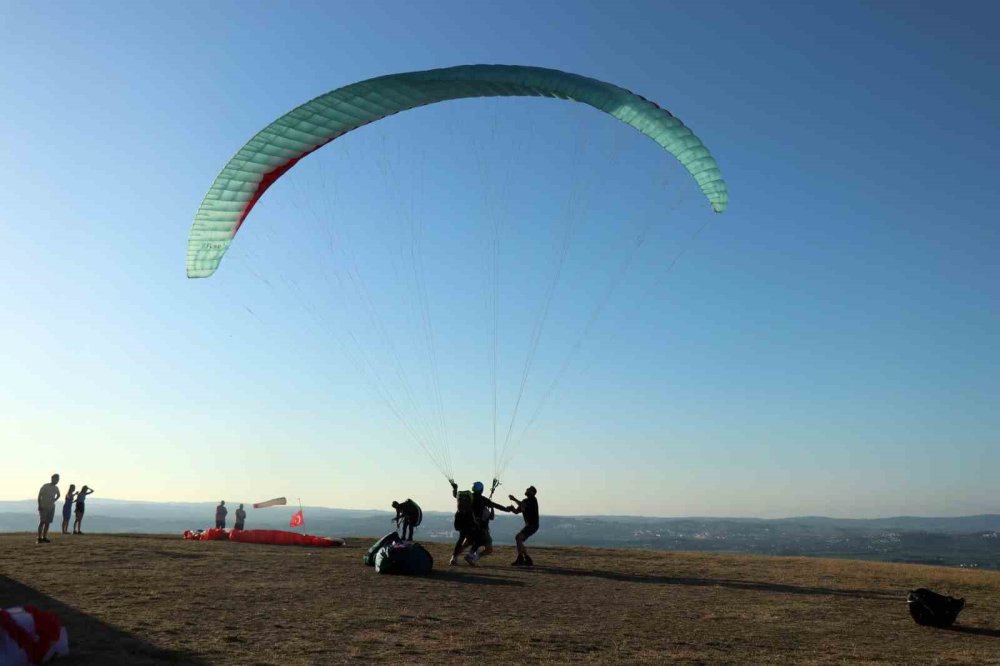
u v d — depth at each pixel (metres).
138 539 25.28
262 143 20.17
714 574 19.88
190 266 21.42
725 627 12.57
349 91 19.50
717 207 19.72
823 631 12.56
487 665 9.21
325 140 21.05
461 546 19.58
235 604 12.47
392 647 9.93
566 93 19.00
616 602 14.65
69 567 16.16
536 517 20.27
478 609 13.09
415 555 17.16
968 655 11.00
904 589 17.89
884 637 12.27
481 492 19.81
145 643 9.45
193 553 20.02
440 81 19.27
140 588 13.63
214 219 21.02
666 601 15.03
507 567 19.61
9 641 8.07
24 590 12.97
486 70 19.19
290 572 16.77
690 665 9.77
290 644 9.83
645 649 10.59
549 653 10.03
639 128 19.36
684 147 19.33
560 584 16.72
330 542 24.69
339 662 9.03
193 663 8.72
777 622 13.22
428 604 13.30
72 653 8.81
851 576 19.98
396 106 20.44
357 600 13.37
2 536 26.44
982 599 16.84
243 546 23.06
